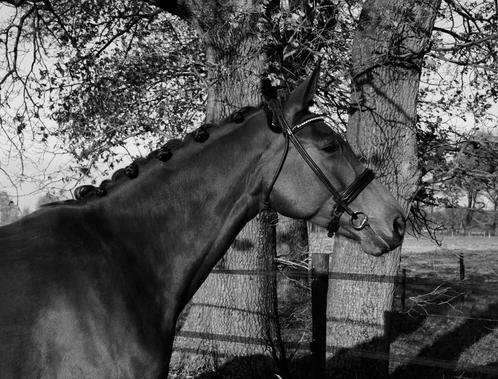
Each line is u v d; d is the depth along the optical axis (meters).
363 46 5.22
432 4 5.12
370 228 2.58
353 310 5.07
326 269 4.82
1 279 2.22
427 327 8.45
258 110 2.75
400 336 8.01
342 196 2.58
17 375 2.13
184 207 2.61
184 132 7.53
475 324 8.59
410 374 6.30
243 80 5.53
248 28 5.46
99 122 7.57
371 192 2.62
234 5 5.40
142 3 7.79
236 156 2.65
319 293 4.79
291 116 2.63
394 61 5.03
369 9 5.18
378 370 5.00
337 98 6.33
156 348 2.42
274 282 5.91
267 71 5.59
